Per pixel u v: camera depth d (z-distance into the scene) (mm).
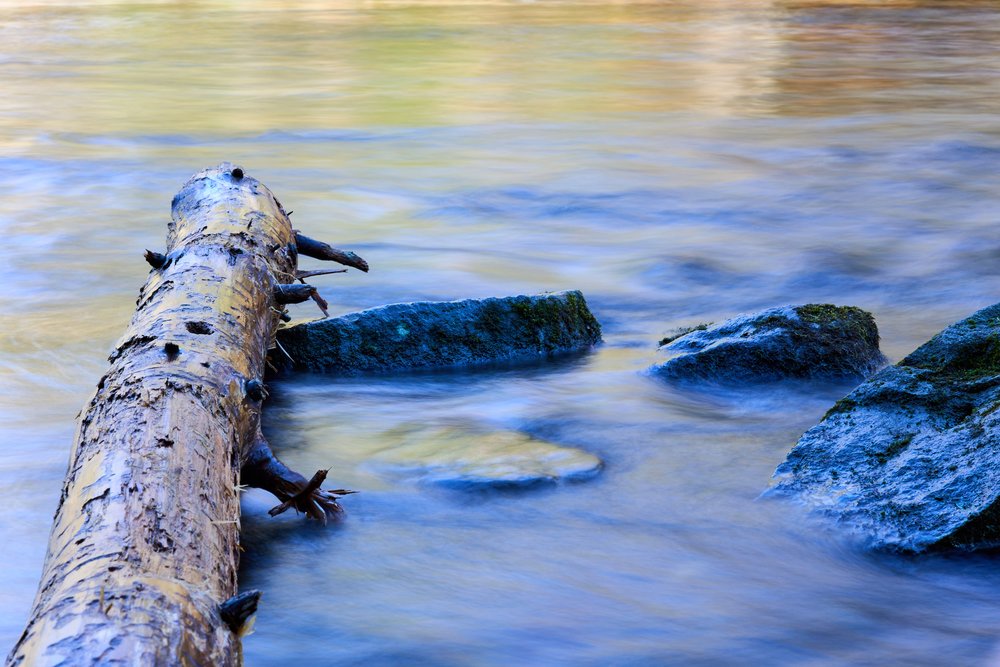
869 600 3777
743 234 10133
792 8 40781
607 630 3600
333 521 4344
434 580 3912
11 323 7160
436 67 24047
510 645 3529
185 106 18516
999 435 4172
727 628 3615
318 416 5504
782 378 5973
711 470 4852
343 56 26109
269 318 5410
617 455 5059
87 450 3564
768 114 17547
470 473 4734
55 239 9664
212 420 3871
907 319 7574
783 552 4090
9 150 14227
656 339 7066
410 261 9023
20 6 40812
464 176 12711
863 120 16797
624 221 10656
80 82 21531
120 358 4281
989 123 16219
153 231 10008
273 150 14484
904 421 4562
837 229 10297
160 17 37062
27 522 4375
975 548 3963
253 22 35375
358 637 3576
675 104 18719
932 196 11750
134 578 2838
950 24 33594
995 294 8180
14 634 3584
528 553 4109
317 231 10078
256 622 3641
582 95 19828
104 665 2490
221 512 3459
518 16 37875
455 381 6066
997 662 3414
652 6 42375
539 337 6523
